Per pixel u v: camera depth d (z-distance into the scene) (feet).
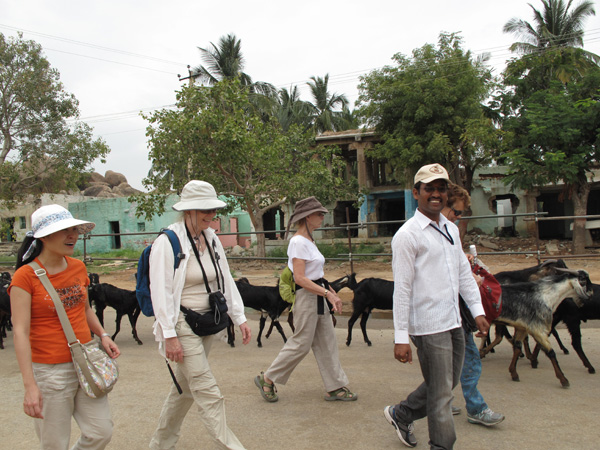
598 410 13.62
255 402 15.08
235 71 100.32
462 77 64.23
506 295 15.97
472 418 12.88
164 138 56.34
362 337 24.61
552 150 57.11
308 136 68.95
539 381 16.46
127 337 26.30
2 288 23.62
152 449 11.04
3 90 76.84
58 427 8.74
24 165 79.56
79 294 9.16
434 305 9.90
